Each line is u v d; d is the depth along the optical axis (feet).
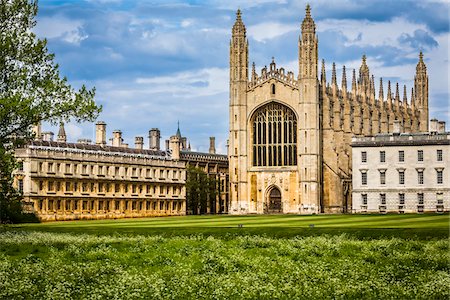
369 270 178.81
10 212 433.48
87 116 257.14
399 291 150.41
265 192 617.21
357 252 212.02
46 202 510.17
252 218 444.14
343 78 653.30
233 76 628.28
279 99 614.75
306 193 597.93
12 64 255.09
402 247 219.61
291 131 613.52
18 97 242.17
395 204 548.72
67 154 533.55
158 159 629.92
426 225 294.87
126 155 595.88
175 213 645.10
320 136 615.57
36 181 504.43
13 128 250.16
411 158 547.08
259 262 193.26
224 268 183.21
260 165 621.72
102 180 563.48
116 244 234.17
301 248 221.05
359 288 153.38
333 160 614.75
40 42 256.73
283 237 259.19
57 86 253.24
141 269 183.32
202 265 189.67
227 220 412.57
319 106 613.52
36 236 256.93
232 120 626.64
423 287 153.17
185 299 145.79
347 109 645.10
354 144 561.43
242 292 150.41
